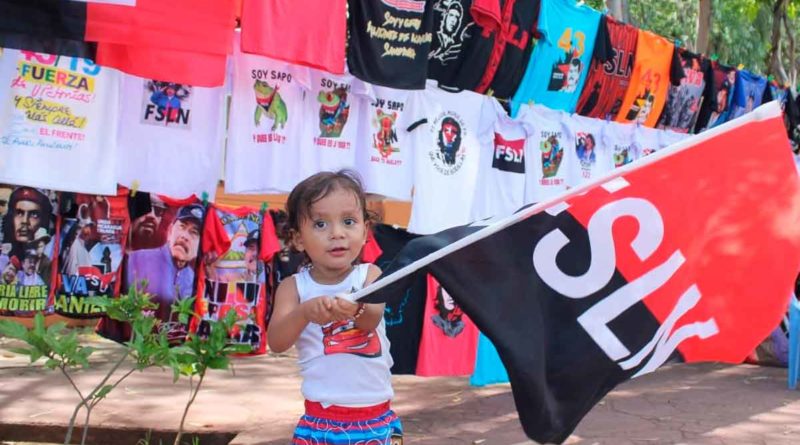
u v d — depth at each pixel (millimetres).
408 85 4977
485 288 2436
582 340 2477
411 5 4945
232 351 3545
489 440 4789
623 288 2508
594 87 6461
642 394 6262
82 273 4445
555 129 6258
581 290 2496
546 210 2523
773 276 2504
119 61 4152
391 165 5277
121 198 4543
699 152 2496
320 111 4945
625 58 6645
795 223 2477
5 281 4250
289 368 6969
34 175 4090
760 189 2480
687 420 5379
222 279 4809
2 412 5070
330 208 2709
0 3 3830
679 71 7031
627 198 2520
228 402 5594
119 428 4816
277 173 4750
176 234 4676
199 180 4629
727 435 4988
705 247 2521
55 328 3303
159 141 4504
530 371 2396
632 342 2496
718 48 15953
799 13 14562
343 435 2697
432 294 5285
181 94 4547
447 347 5367
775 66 12336
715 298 2545
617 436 4926
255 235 4910
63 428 4820
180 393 5816
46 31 3908
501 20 5582
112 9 4004
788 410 5750
